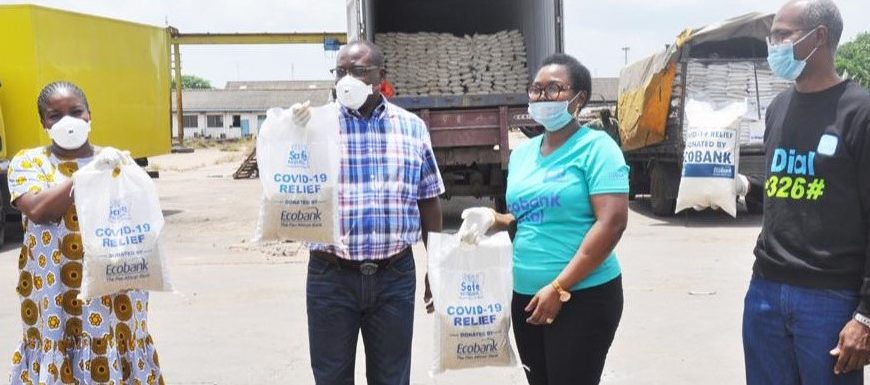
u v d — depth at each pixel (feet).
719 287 25.44
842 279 9.21
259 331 21.11
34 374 11.78
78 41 42.22
